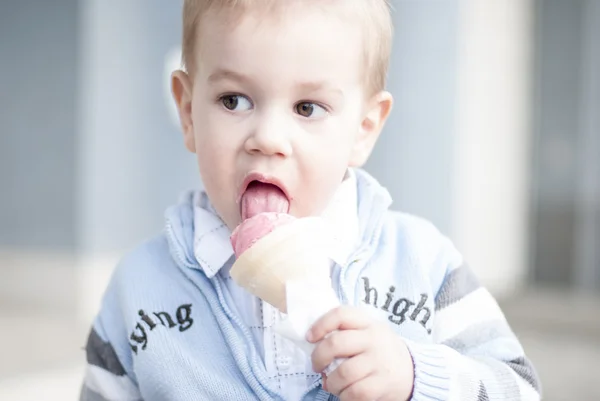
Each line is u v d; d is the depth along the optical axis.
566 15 4.95
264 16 0.92
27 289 5.04
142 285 1.09
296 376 0.99
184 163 4.90
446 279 1.09
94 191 5.00
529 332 4.02
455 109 4.64
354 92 0.98
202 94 0.97
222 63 0.93
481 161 4.80
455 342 1.05
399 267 1.08
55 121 5.09
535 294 4.91
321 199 0.96
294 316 0.77
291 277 0.79
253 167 0.92
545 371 3.23
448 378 0.88
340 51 0.95
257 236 0.81
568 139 4.99
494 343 1.06
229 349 1.01
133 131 4.96
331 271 1.05
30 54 5.15
